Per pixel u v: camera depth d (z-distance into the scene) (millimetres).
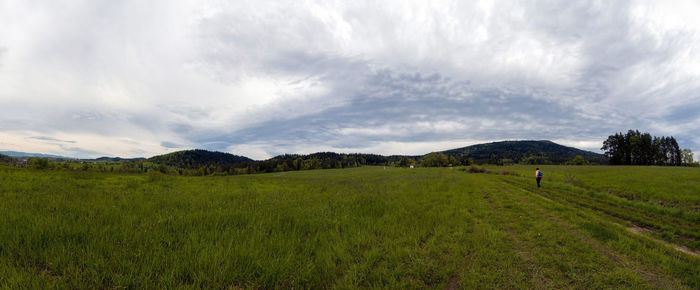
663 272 4918
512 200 13078
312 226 7473
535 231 7375
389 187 20219
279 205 10773
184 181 18172
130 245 5090
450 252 5688
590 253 5734
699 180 23328
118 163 136125
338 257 5301
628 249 5941
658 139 90312
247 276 4316
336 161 154500
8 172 14445
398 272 4578
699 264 5383
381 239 6523
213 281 4051
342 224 7840
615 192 20047
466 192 16562
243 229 6621
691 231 7973
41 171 16281
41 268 4180
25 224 5879
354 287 4121
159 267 4305
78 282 3754
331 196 14312
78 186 13117
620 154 85875
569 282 4496
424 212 9836
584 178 30188
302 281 4367
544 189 18953
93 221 6602
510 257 5480
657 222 9031
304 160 160500
